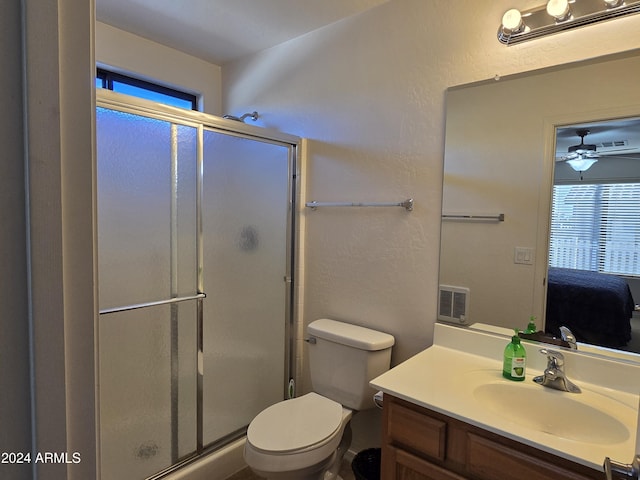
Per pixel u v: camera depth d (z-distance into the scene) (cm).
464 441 118
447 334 171
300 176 227
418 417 126
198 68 262
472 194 165
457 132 168
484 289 163
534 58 148
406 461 129
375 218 196
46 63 36
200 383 194
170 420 185
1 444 34
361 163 200
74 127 39
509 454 109
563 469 101
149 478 177
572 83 141
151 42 237
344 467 206
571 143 142
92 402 42
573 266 143
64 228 38
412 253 184
